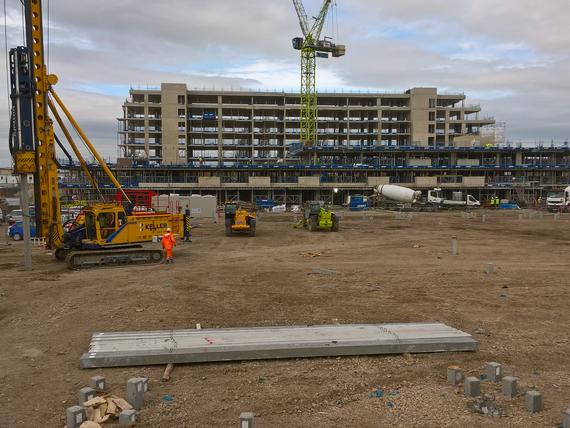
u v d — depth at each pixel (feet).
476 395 22.43
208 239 99.45
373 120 357.61
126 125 350.43
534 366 26.58
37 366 26.32
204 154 369.50
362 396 22.43
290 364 26.50
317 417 20.31
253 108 353.10
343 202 302.66
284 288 46.65
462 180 306.76
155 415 20.45
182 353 26.37
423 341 28.48
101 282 49.65
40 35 59.52
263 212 218.38
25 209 57.77
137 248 65.10
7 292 45.01
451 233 111.34
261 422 19.84
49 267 61.26
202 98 358.84
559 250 79.20
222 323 34.24
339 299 41.98
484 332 32.55
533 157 343.87
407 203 231.91
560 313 37.65
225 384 23.80
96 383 22.56
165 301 40.60
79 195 95.09
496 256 71.87
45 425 19.72
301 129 352.28
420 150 324.60
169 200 173.27
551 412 20.75
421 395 22.52
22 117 56.75
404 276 53.47
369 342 28.12
